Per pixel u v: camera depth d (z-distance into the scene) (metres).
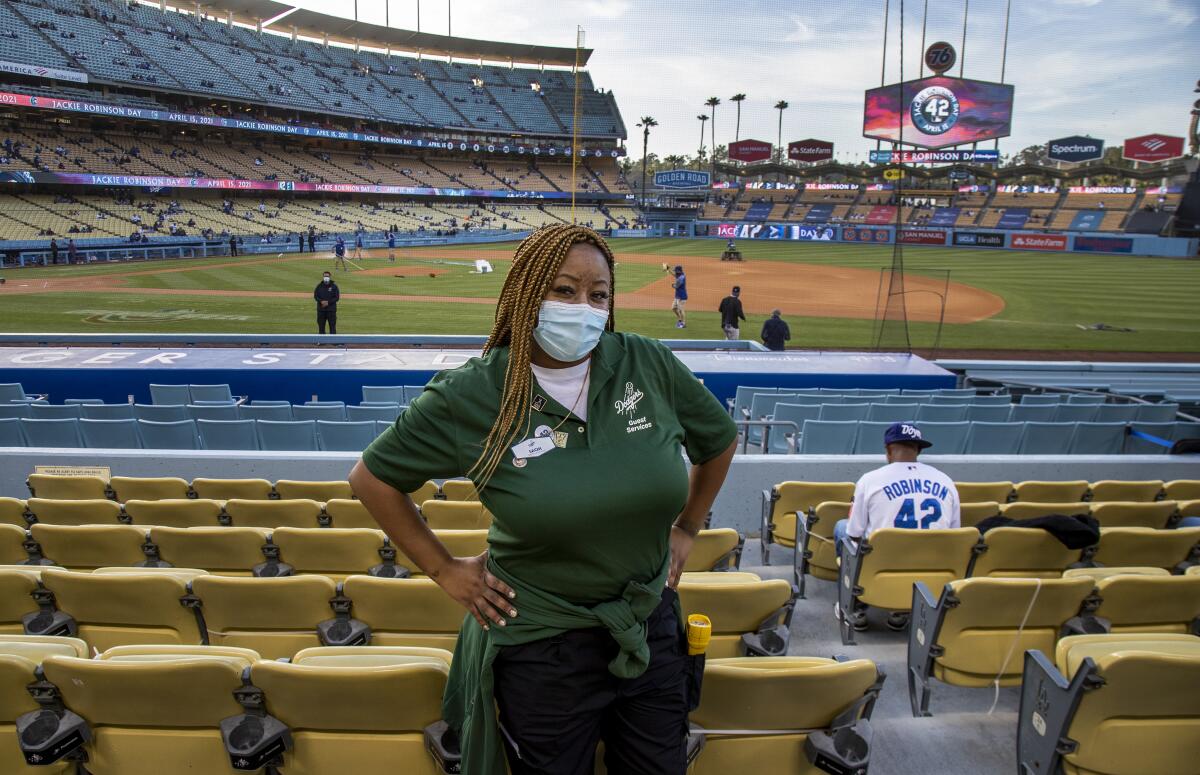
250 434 8.15
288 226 54.06
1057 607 3.28
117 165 47.94
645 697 1.84
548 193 75.50
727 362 12.41
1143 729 2.47
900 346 18.55
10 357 11.82
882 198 72.88
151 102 50.22
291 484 6.03
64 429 8.06
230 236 45.53
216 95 54.03
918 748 3.25
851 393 10.81
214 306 23.47
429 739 2.30
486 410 1.70
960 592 3.19
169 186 48.66
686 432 1.93
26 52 44.94
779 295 28.95
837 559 5.00
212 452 6.93
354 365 11.66
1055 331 21.14
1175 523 5.18
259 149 61.31
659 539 1.77
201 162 54.19
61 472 6.41
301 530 4.28
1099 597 3.31
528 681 1.74
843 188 74.94
